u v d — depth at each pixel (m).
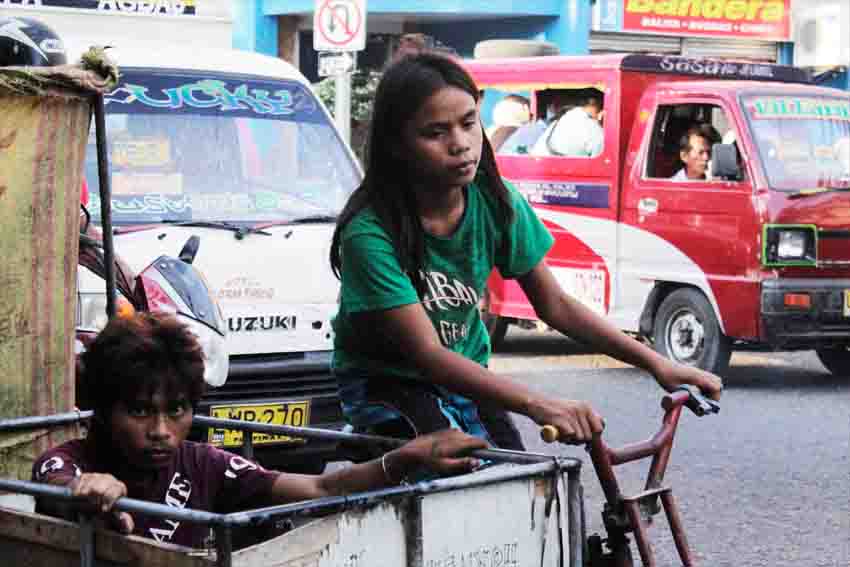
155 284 6.43
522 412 3.69
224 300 7.23
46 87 4.61
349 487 3.65
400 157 3.87
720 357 12.29
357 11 12.52
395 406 4.07
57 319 4.80
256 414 7.02
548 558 3.53
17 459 4.37
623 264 13.07
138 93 8.16
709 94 12.55
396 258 3.85
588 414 3.64
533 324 14.04
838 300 11.98
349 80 12.72
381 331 3.88
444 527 3.29
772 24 25.67
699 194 12.35
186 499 3.73
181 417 3.57
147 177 7.83
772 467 9.01
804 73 14.23
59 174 4.75
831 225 12.01
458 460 3.54
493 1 23.17
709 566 6.79
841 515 7.81
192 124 8.13
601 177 13.25
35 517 3.38
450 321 4.06
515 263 4.16
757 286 11.91
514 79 14.33
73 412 4.54
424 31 25.50
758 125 12.24
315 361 7.25
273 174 8.18
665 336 12.72
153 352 3.49
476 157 3.87
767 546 7.16
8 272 4.67
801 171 12.16
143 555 3.14
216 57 8.69
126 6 11.55
